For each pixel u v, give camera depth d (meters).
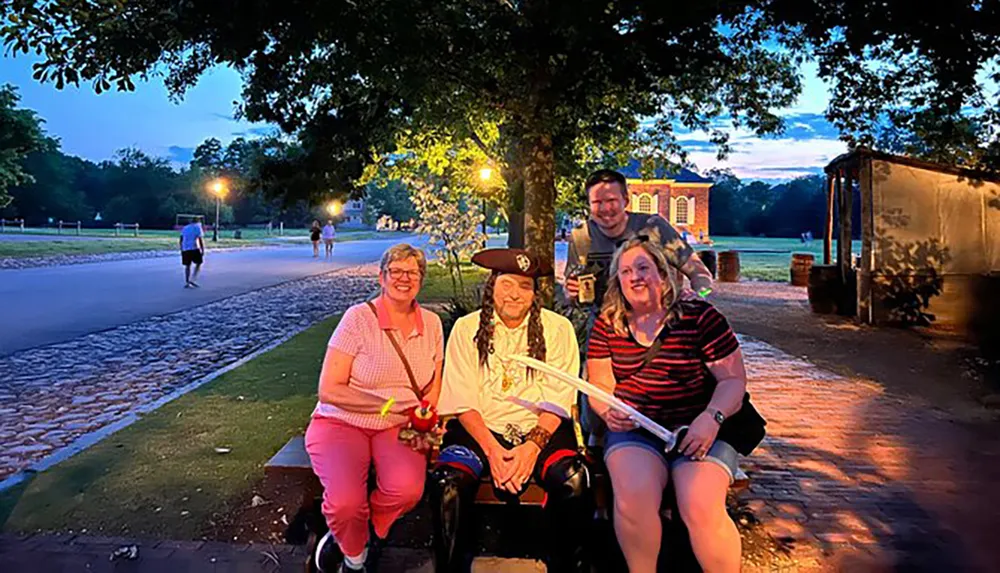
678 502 2.83
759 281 22.25
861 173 12.58
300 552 3.49
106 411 6.29
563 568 3.25
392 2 5.68
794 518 3.96
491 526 3.76
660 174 15.02
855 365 8.77
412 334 3.28
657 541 2.84
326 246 33.66
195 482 4.42
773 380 7.83
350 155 10.12
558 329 3.41
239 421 5.84
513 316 3.32
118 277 20.00
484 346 3.30
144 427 5.66
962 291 12.33
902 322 12.38
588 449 3.45
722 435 3.03
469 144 14.44
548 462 3.13
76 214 89.44
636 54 6.14
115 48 5.64
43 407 6.39
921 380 7.87
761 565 3.40
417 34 5.91
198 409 6.21
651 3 5.56
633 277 3.14
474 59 6.31
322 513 3.20
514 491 3.11
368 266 27.19
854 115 9.20
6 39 5.49
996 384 7.61
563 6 5.45
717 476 2.84
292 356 8.80
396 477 3.01
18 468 4.77
